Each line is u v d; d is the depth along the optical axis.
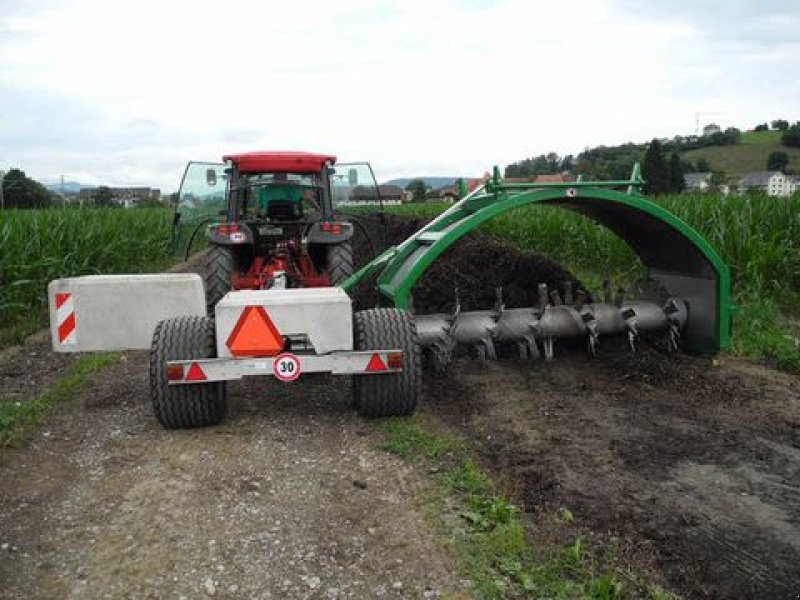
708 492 4.04
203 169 8.23
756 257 9.02
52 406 5.55
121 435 4.87
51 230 11.37
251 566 3.29
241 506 3.82
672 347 6.64
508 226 15.00
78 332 5.07
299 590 3.12
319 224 7.40
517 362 6.48
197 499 3.90
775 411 5.29
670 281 6.87
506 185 5.86
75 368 6.74
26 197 38.97
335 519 3.69
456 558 3.33
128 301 5.09
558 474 4.26
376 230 10.74
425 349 6.06
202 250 18.69
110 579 3.21
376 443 4.63
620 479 4.20
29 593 3.12
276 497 3.92
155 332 4.81
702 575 3.26
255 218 7.97
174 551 3.41
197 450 4.55
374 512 3.75
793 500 3.94
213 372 4.59
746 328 7.37
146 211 20.75
